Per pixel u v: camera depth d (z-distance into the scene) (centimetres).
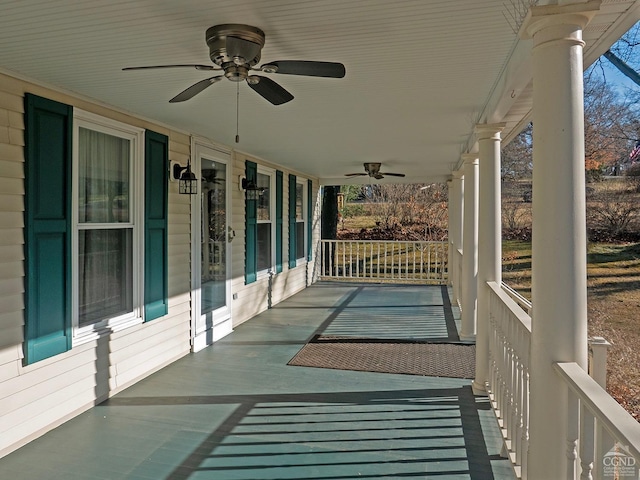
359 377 422
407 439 304
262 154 674
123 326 393
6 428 288
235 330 605
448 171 888
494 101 331
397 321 656
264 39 238
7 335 290
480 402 364
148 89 334
